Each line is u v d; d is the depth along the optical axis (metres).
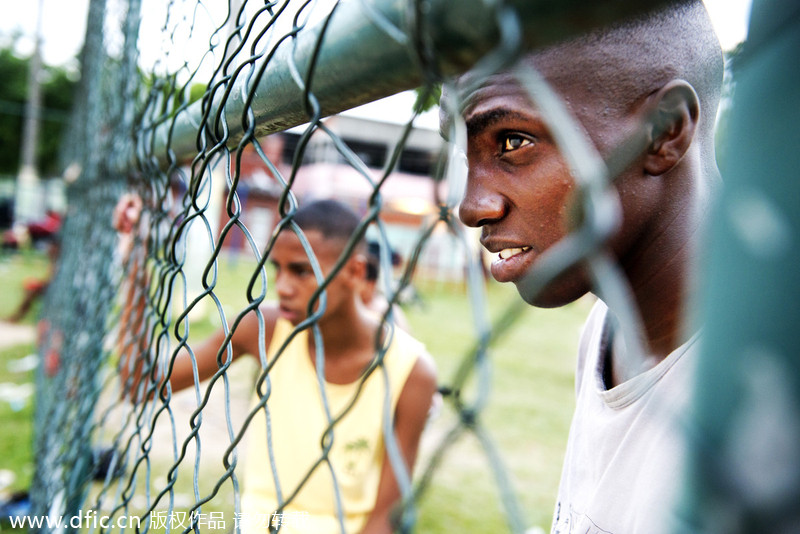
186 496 2.90
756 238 0.29
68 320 3.07
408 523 0.38
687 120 0.74
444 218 0.41
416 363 1.76
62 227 5.99
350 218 1.80
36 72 17.33
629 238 0.83
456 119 0.40
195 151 1.22
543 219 0.75
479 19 0.42
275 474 0.66
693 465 0.29
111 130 2.35
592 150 0.72
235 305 9.09
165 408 0.93
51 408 2.60
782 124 0.29
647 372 0.89
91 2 4.47
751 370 0.28
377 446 1.72
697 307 0.33
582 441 1.10
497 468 0.33
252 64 0.76
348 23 0.57
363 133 17.47
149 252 1.40
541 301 0.81
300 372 1.78
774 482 0.26
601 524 0.88
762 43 0.30
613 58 0.72
